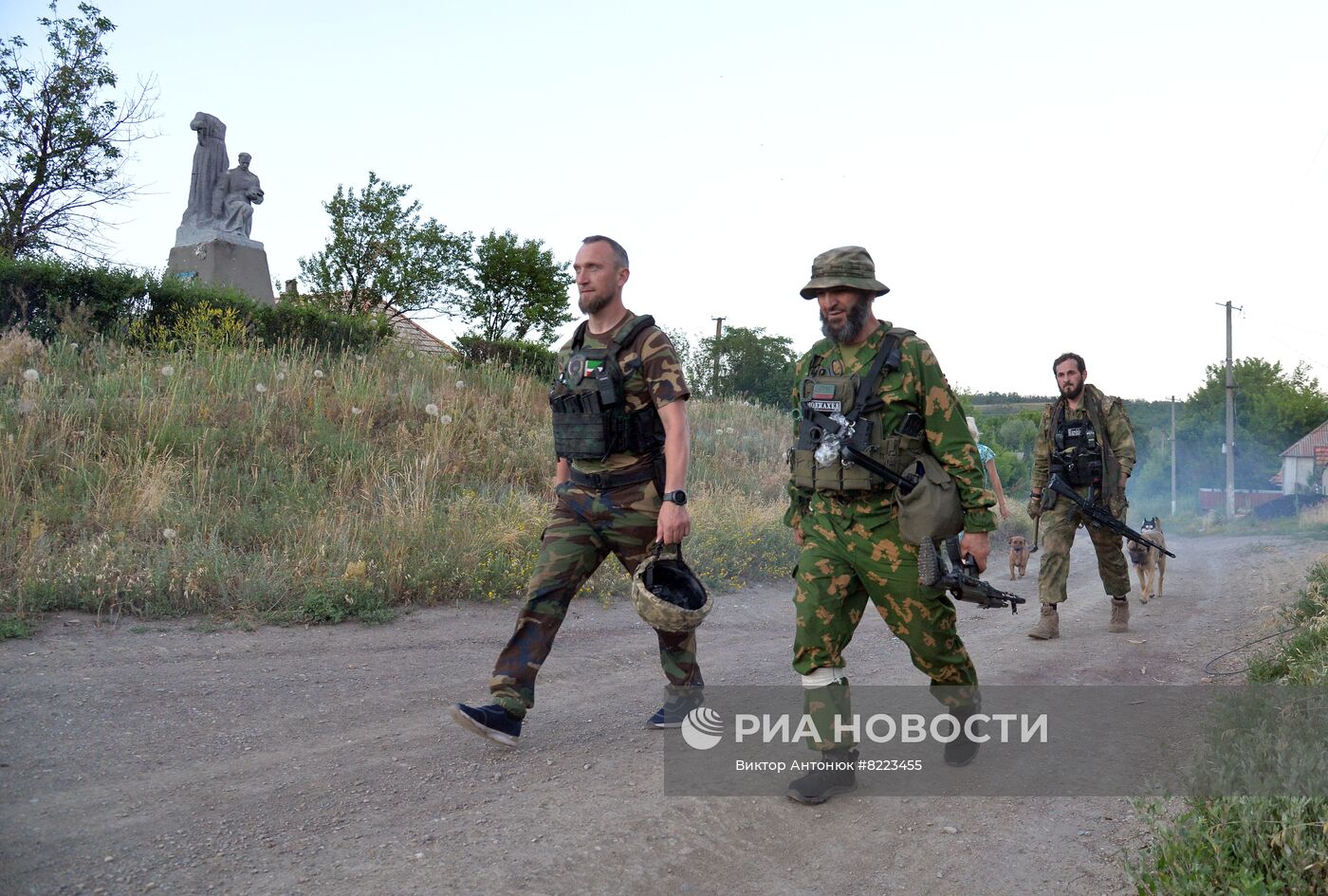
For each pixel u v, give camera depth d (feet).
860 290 10.96
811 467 11.07
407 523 24.79
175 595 19.07
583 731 13.28
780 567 31.53
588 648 19.02
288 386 35.73
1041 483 22.33
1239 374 211.82
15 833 9.00
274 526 23.86
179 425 28.89
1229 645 19.93
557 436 12.71
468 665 17.08
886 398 10.79
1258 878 7.44
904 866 9.12
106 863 8.50
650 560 12.32
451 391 42.34
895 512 10.78
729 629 22.74
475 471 34.06
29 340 33.58
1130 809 10.49
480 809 10.15
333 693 14.71
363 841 9.21
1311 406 198.08
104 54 62.49
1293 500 123.44
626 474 12.46
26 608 17.66
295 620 19.16
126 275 40.11
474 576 23.03
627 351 12.39
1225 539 78.48
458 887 8.27
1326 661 13.64
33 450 25.40
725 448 52.70
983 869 9.05
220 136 57.31
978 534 10.94
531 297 83.35
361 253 71.92
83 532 21.47
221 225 56.85
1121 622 22.61
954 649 11.34
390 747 12.23
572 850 9.12
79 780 10.50
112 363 34.24
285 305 45.88
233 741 12.19
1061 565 21.80
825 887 8.63
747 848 9.45
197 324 39.63
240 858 8.73
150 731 12.35
